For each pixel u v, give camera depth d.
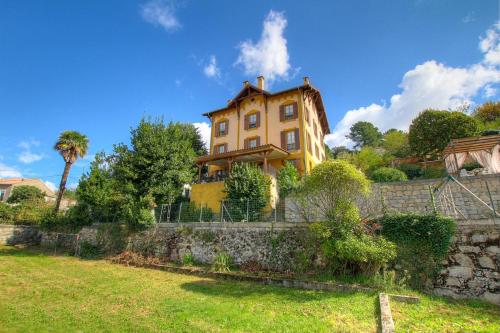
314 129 29.78
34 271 13.31
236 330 6.04
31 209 30.05
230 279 11.30
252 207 16.05
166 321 6.61
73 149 29.59
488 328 5.97
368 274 9.49
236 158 23.91
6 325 6.36
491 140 15.34
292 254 11.90
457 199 12.24
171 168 18.89
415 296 8.05
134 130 19.66
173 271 13.23
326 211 10.41
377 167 28.94
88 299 8.55
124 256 16.23
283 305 7.77
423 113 28.61
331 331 5.88
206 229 14.88
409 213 10.19
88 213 21.75
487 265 8.60
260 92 28.14
